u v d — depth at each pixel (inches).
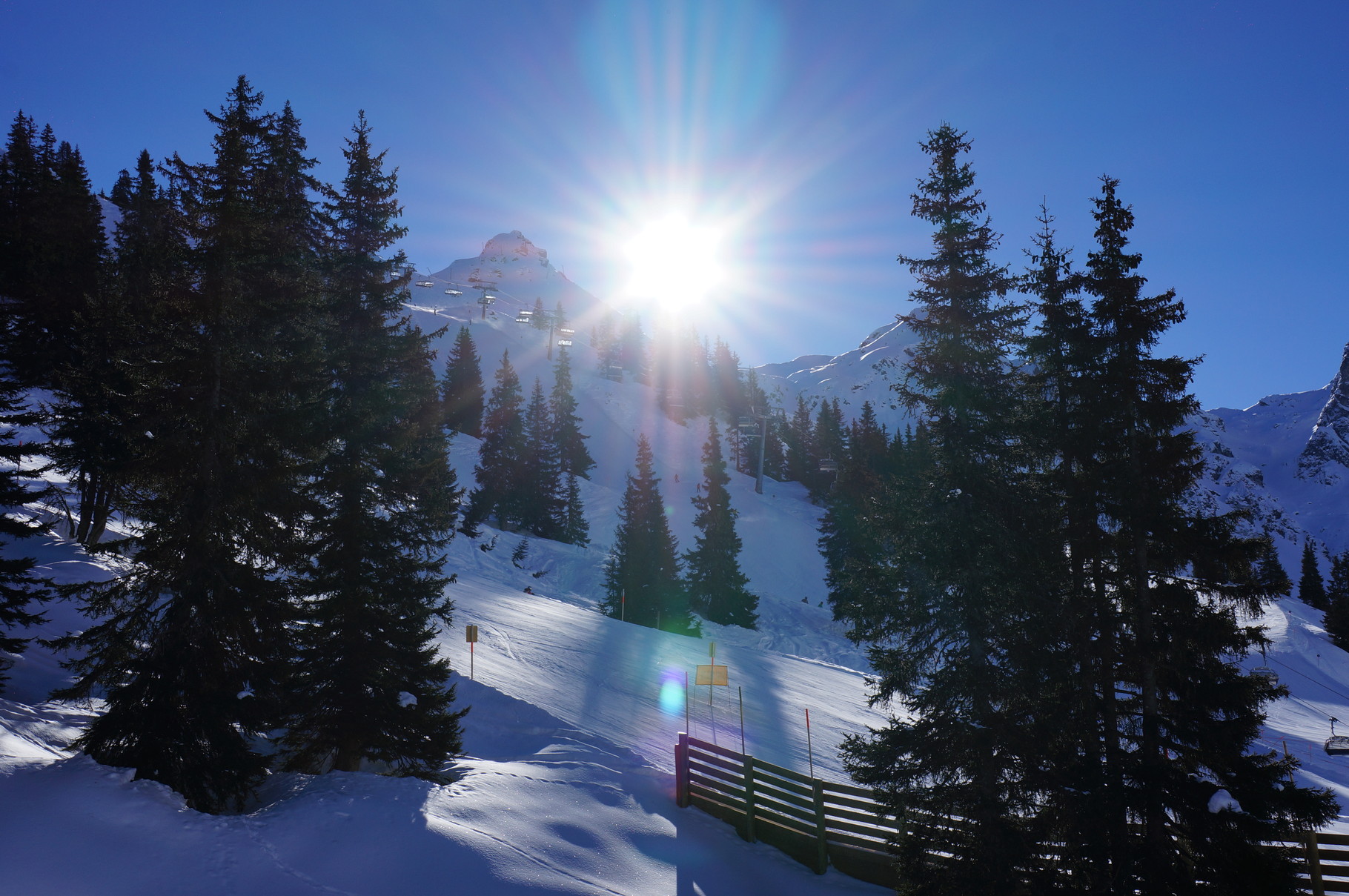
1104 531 600.7
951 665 569.6
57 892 350.9
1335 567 4279.0
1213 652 537.3
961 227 593.9
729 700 1179.3
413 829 494.9
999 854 525.0
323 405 633.0
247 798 579.5
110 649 517.7
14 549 1050.1
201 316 535.5
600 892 480.4
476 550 2331.4
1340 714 2308.1
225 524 548.7
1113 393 594.2
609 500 3641.7
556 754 760.3
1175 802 522.0
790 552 3262.8
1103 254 611.2
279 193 648.4
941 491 584.7
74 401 869.8
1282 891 483.2
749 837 629.0
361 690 670.5
